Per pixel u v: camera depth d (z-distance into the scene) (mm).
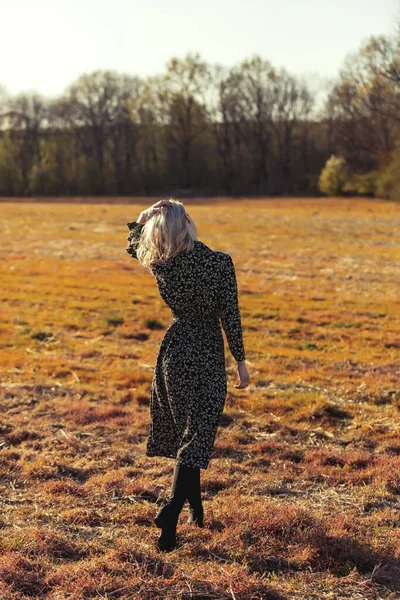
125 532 3746
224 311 3494
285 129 79062
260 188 78500
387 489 4480
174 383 3520
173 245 3457
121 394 6938
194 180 81375
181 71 76812
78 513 3934
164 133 80625
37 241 25172
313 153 80812
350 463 4984
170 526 3410
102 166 80500
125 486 4438
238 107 77562
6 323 11461
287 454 5219
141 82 80688
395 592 3154
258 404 6520
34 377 7664
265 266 19719
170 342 3598
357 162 70312
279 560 3438
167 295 3553
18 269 18188
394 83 57375
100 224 32625
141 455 5164
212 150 81250
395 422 6109
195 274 3473
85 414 6129
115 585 3104
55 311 12672
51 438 5469
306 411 6293
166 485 4492
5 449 5141
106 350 9430
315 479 4680
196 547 3529
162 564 3324
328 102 75000
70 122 81750
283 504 4137
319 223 34125
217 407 3514
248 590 3082
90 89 79688
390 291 15812
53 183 79312
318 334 10898
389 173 56312
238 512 3943
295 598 3072
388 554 3488
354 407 6621
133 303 13797
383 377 7930
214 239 26609
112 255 21453
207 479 4527
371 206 49938
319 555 3469
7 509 4035
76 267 18797
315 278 17688
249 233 29125
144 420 5996
